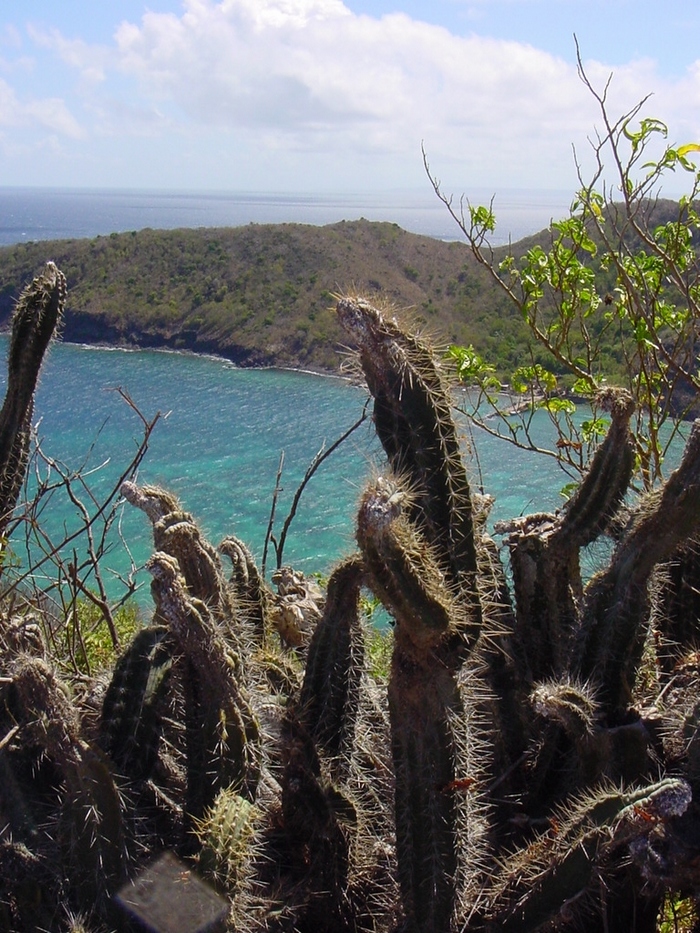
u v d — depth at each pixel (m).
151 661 2.12
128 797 1.84
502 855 2.07
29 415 2.87
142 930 1.68
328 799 2.07
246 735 1.98
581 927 1.97
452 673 1.80
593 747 2.04
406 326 1.96
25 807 1.90
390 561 1.64
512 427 4.41
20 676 1.76
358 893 2.07
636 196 4.31
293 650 2.82
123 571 8.38
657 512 2.15
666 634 2.71
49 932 1.75
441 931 1.83
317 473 15.81
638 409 3.94
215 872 1.63
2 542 2.93
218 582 2.18
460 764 1.83
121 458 17.36
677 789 1.67
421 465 1.90
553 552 2.41
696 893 1.81
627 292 4.14
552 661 2.45
